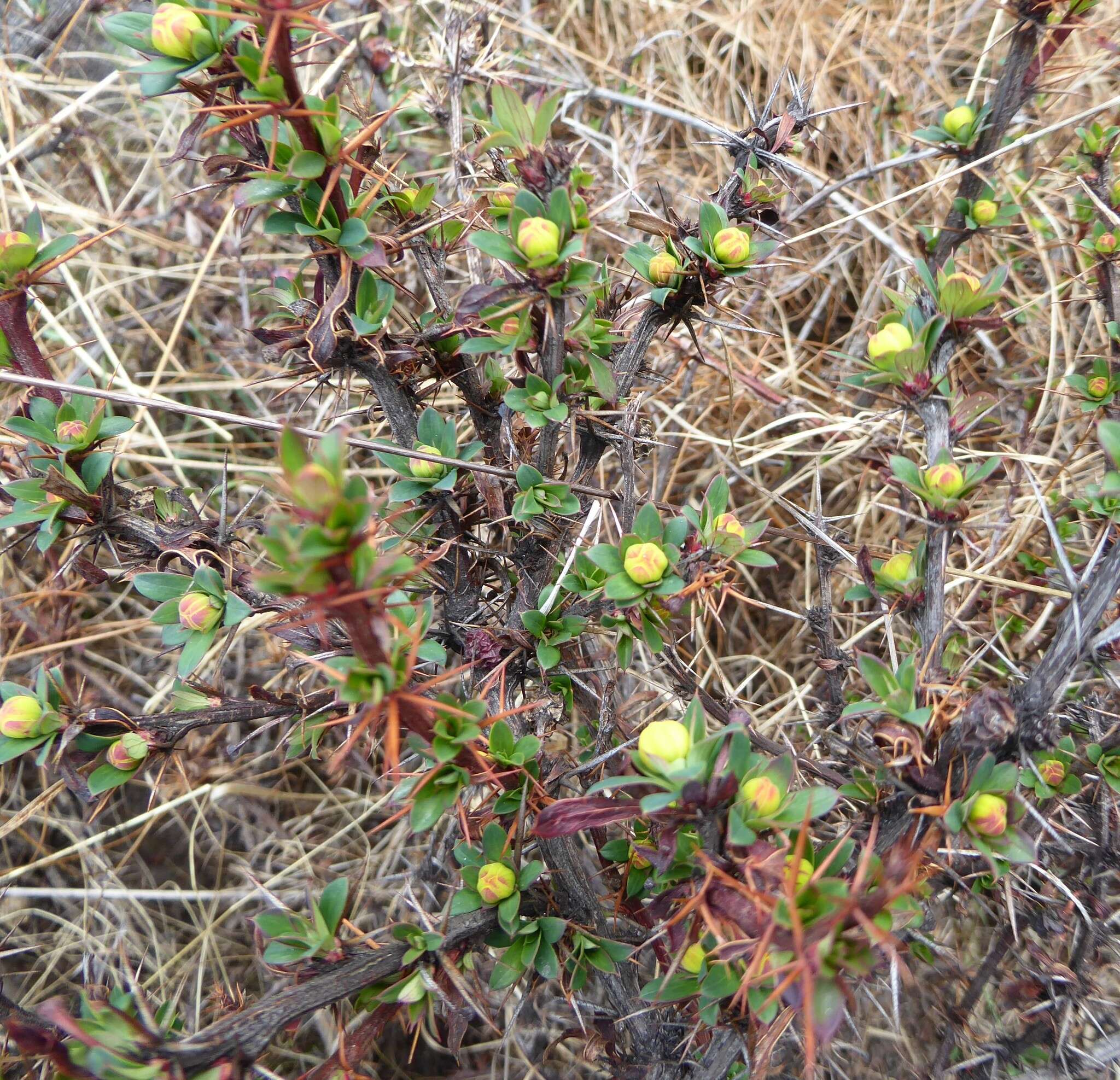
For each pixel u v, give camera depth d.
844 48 0.52
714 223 0.22
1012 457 0.33
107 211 0.48
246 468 0.43
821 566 0.26
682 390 0.43
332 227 0.21
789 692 0.38
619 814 0.18
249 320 0.45
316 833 0.40
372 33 0.47
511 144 0.19
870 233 0.47
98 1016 0.17
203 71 0.20
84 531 0.23
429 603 0.18
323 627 0.16
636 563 0.20
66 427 0.23
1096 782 0.27
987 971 0.28
